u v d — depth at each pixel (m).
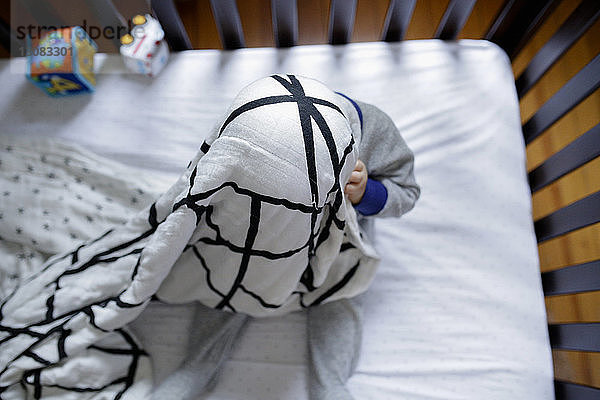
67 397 0.77
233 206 0.61
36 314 0.76
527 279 0.92
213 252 0.72
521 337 0.88
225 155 0.55
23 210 0.89
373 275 0.82
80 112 1.03
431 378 0.85
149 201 0.92
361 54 1.06
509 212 0.96
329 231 0.68
